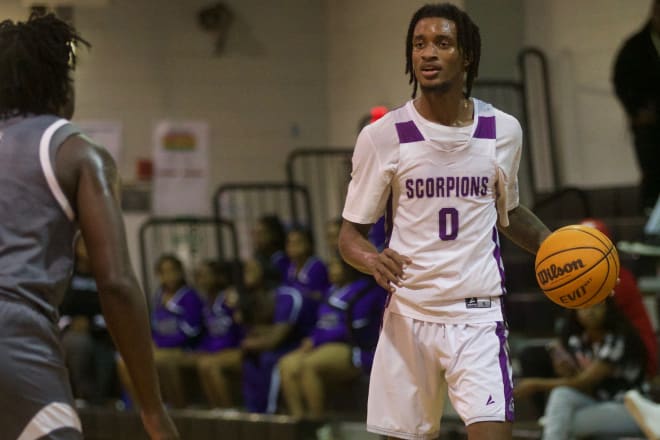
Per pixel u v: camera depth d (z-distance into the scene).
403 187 4.76
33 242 3.44
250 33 17.42
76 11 16.59
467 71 4.85
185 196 16.70
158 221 15.01
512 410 4.65
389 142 4.75
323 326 11.35
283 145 17.48
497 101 14.27
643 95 11.87
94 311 13.76
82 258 13.76
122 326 3.36
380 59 16.27
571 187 11.80
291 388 11.14
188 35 17.16
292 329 11.95
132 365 3.38
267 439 10.91
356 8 16.80
